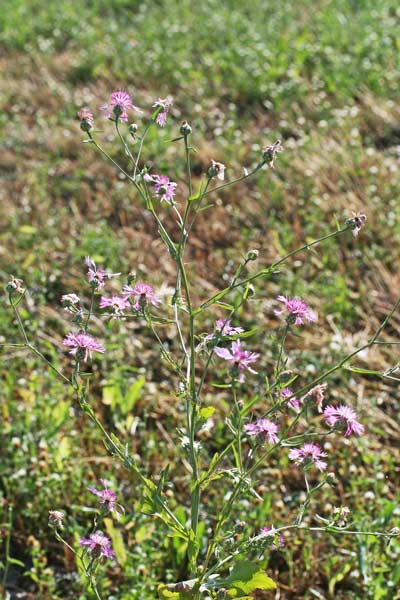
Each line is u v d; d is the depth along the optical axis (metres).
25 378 6.40
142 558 4.72
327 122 10.12
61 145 10.09
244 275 7.52
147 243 8.12
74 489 5.24
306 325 6.90
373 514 5.10
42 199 8.97
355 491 5.15
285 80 11.43
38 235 8.30
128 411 5.94
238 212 8.55
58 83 12.11
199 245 8.14
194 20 13.77
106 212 8.80
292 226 8.20
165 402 6.20
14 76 12.49
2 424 5.67
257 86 11.17
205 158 9.43
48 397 5.91
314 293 7.26
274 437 3.35
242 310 7.04
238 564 3.48
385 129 9.89
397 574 4.55
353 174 8.72
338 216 8.11
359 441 5.53
